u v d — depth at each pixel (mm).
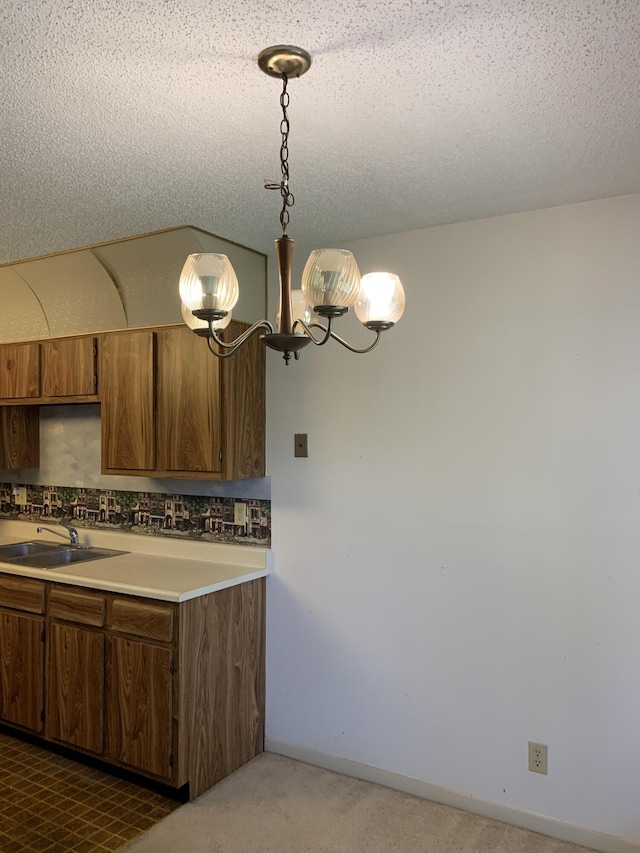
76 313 3527
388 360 2832
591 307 2428
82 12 1312
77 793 2725
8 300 3758
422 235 2754
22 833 2449
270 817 2572
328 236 2854
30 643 3070
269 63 1500
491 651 2613
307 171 2137
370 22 1354
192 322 1560
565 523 2475
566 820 2465
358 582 2900
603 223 2404
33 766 2941
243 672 2980
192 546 3340
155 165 2082
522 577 2555
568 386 2469
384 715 2834
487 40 1419
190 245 2865
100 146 1937
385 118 1780
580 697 2451
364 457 2889
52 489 3951
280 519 3105
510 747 2570
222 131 1852
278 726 3100
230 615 2900
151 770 2684
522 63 1512
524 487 2549
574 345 2457
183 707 2641
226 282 1464
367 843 2414
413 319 2775
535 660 2529
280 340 1491
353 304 1512
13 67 1510
